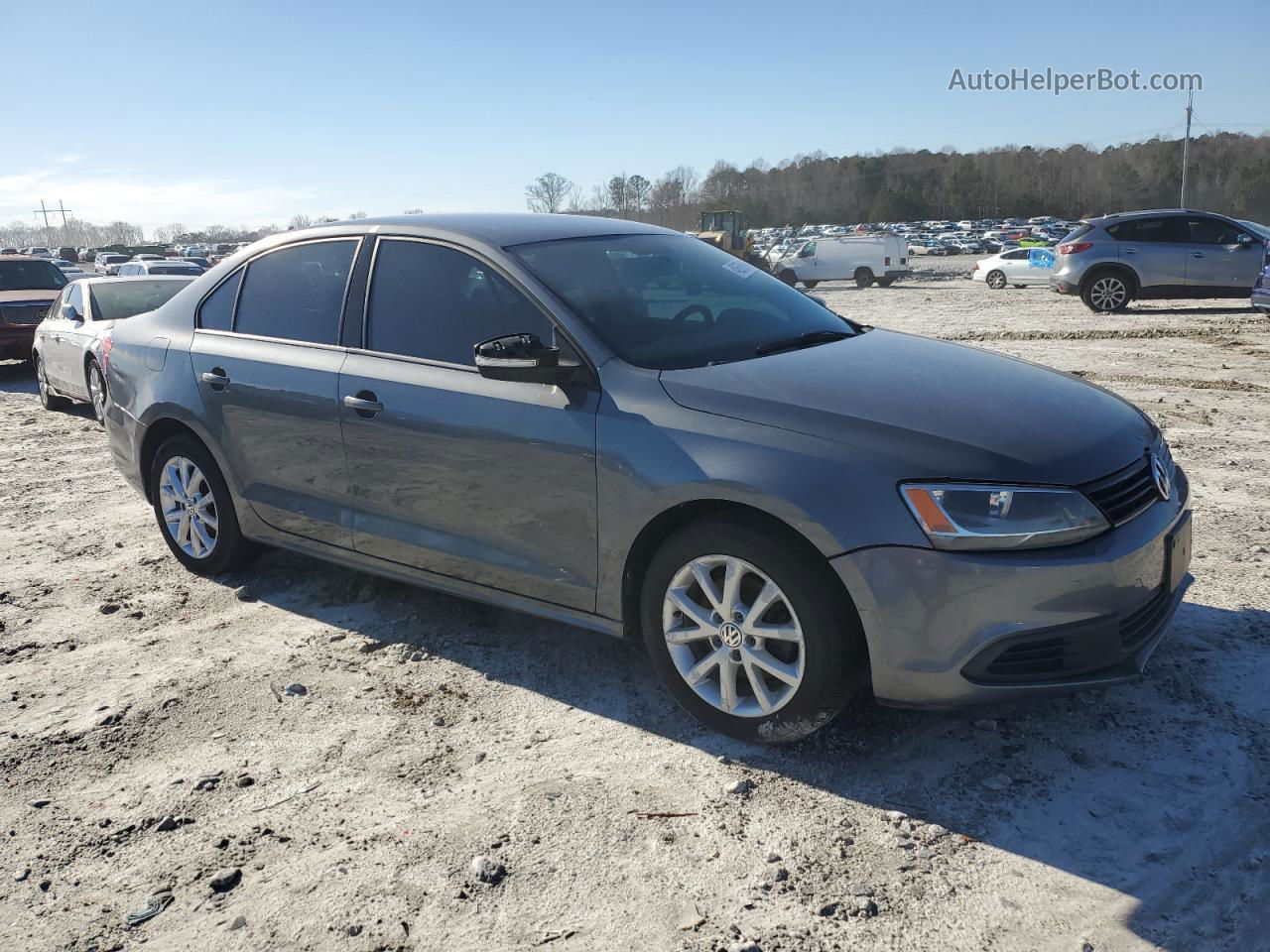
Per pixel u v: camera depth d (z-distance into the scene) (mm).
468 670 3830
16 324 13031
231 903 2588
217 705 3646
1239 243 15328
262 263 4551
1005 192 133625
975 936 2355
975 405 3135
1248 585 4262
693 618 3197
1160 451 3320
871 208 134000
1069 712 3311
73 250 70250
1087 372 9945
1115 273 15922
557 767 3148
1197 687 3418
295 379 4148
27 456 8273
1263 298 13164
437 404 3668
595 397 3318
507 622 4246
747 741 3186
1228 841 2635
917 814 2820
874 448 2885
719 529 3039
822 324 4043
